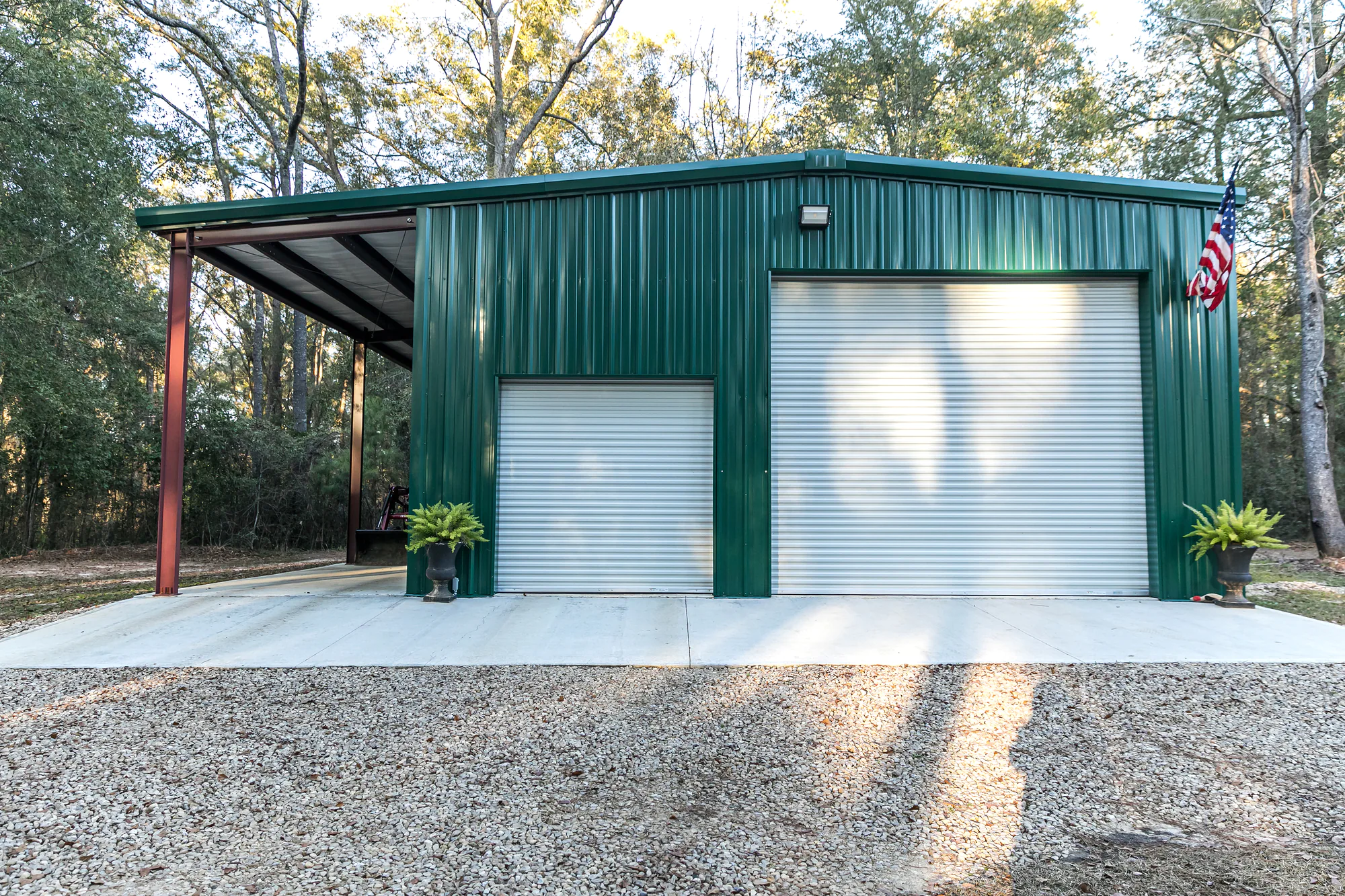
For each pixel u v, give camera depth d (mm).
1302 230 12500
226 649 5914
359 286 10742
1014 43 21078
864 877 2637
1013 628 6520
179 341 8242
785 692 4844
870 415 8148
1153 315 7992
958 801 3289
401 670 5363
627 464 8094
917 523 8047
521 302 8055
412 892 2502
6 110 11336
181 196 23484
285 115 20484
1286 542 16094
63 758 3768
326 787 3412
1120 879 2631
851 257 8047
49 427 14672
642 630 6445
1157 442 7902
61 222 12594
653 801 3271
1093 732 4141
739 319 8039
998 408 8164
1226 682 5012
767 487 7930
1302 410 12531
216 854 2787
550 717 4383
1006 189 8141
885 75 23047
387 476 18078
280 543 17266
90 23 13172
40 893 2520
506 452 8094
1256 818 3137
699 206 8109
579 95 26656
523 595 7941
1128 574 8000
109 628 6562
